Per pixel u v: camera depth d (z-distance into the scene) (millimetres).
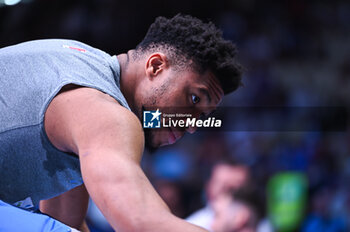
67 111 2080
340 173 7980
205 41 2682
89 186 1831
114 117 1952
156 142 2783
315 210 6938
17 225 2080
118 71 2625
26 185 2336
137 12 9672
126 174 1799
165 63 2674
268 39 12438
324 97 11586
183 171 7023
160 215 1734
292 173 7594
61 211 3205
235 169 5465
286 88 11617
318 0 13883
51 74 2262
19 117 2225
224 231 5301
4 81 2324
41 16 8875
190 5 10680
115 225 1765
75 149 2053
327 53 13086
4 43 8508
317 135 9242
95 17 9438
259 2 12789
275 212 6754
